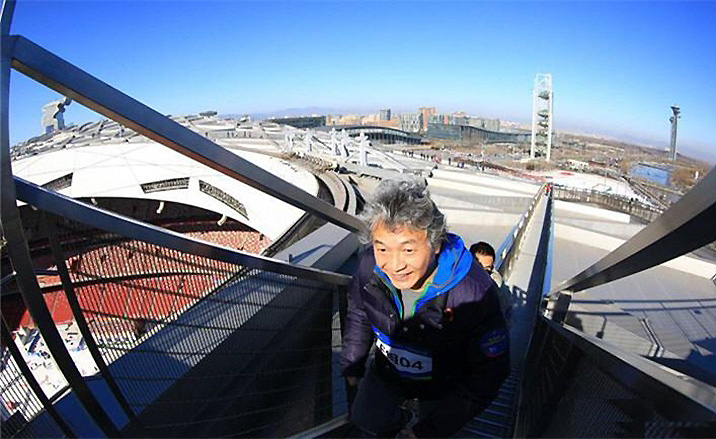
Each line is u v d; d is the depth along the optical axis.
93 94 1.44
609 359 1.67
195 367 2.09
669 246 2.05
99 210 1.47
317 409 3.24
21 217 1.26
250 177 2.21
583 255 13.36
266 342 2.64
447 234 1.75
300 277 2.97
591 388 2.02
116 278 1.65
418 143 101.62
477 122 119.50
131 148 39.69
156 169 37.62
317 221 11.94
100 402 1.87
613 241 13.78
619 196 22.72
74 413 1.88
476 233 14.74
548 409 2.79
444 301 1.68
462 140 106.25
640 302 9.27
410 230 1.53
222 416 2.30
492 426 3.49
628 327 7.43
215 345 2.20
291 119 101.19
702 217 1.61
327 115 166.12
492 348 1.71
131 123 1.59
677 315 8.61
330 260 6.43
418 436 1.80
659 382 1.24
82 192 37.97
